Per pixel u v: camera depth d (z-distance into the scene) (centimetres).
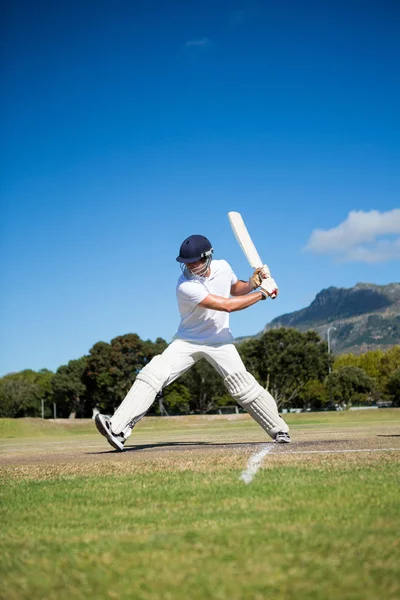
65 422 4116
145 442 1180
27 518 410
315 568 275
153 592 256
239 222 858
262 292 839
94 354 7888
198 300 820
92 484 530
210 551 306
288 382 6662
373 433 1168
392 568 272
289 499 419
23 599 256
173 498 446
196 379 6994
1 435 3036
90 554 313
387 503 395
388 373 8506
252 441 1037
